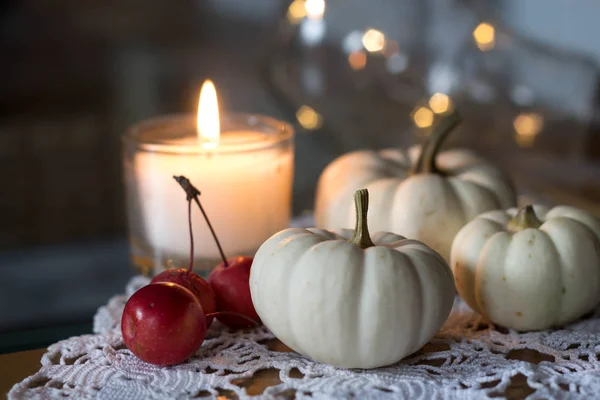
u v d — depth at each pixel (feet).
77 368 1.40
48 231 3.58
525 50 2.43
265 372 1.40
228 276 1.51
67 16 6.32
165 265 1.65
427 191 1.62
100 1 6.74
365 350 1.36
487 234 1.52
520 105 2.44
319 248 1.38
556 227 1.49
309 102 2.76
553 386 1.34
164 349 1.38
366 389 1.34
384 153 1.80
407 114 2.64
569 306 1.49
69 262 3.43
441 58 2.91
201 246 1.63
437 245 1.62
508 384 1.35
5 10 6.44
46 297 3.13
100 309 1.61
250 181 1.63
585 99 2.37
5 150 4.24
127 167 1.68
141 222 1.66
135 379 1.38
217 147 1.62
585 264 1.47
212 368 1.42
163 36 5.76
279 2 4.96
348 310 1.35
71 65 5.37
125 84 4.92
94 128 4.38
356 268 1.36
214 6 6.12
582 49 2.55
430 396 1.33
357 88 2.73
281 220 1.69
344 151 2.61
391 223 1.64
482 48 2.52
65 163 4.15
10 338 1.65
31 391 1.35
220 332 1.52
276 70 2.95
